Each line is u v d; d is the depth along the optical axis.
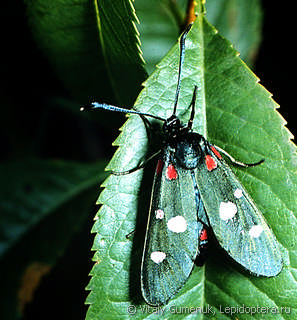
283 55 0.16
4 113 0.17
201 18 0.13
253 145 0.13
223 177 0.13
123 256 0.13
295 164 0.13
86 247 0.16
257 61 0.16
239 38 0.16
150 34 0.15
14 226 0.16
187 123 0.13
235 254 0.13
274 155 0.13
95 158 0.18
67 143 0.18
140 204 0.13
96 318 0.13
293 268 0.13
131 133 0.13
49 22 0.14
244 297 0.13
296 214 0.13
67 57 0.14
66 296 0.16
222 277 0.13
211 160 0.13
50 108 0.17
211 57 0.13
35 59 0.16
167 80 0.13
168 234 0.13
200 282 0.14
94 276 0.13
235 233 0.13
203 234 0.13
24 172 0.16
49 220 0.16
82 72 0.14
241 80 0.13
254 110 0.13
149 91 0.13
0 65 0.16
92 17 0.13
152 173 0.13
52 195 0.16
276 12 0.16
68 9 0.13
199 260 0.13
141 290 0.13
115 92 0.14
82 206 0.16
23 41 0.16
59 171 0.16
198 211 0.13
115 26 0.13
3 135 0.18
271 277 0.13
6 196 0.16
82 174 0.16
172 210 0.13
